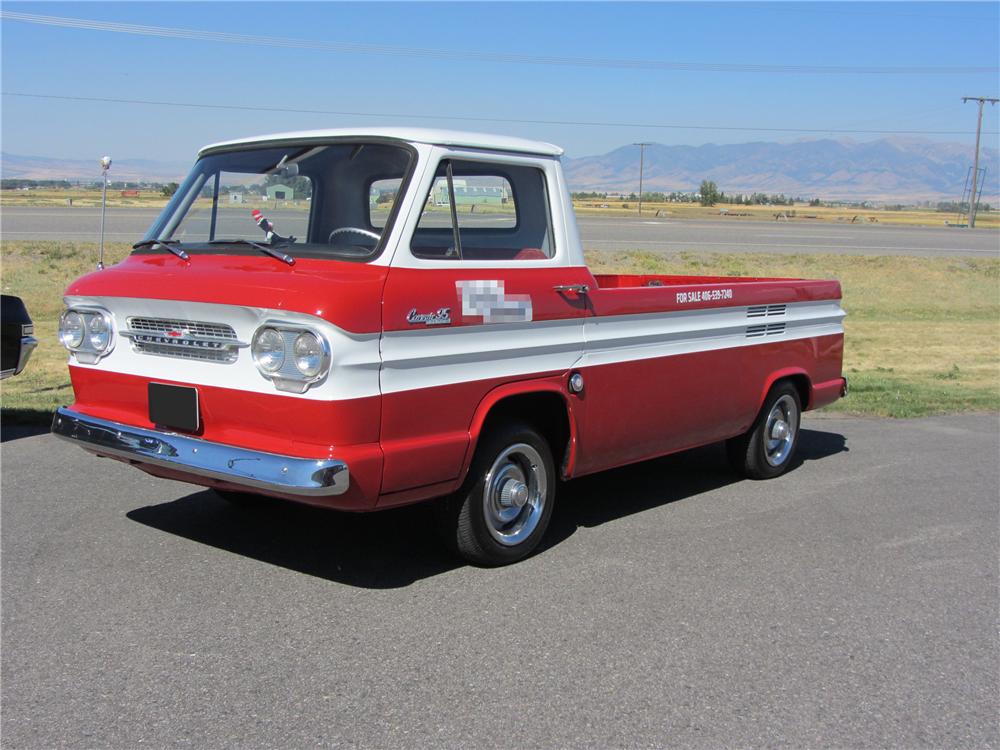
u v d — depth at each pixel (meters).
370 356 4.27
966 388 12.62
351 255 4.56
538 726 3.49
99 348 5.01
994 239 59.91
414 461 4.47
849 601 4.91
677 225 59.81
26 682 3.70
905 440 9.23
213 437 4.57
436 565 5.16
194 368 4.62
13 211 50.84
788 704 3.76
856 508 6.71
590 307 5.45
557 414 5.49
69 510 5.90
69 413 5.12
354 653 4.04
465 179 4.94
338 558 5.21
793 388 7.53
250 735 3.35
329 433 4.20
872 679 4.03
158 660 3.91
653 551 5.58
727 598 4.87
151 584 4.74
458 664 3.97
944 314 24.81
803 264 35.44
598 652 4.15
